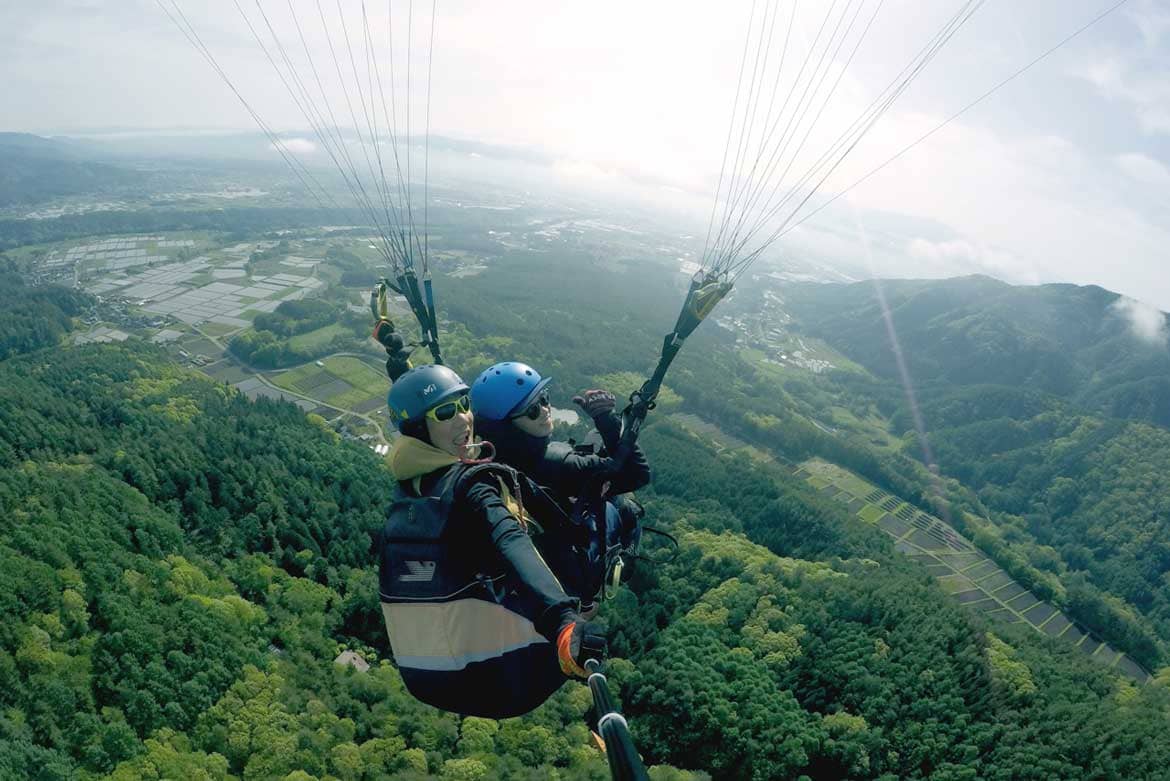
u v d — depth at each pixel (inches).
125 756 1854.1
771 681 2486.5
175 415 4131.4
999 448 7381.9
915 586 3159.5
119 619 2210.9
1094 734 2309.3
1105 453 6752.0
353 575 2997.0
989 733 2340.1
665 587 3009.4
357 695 2292.1
